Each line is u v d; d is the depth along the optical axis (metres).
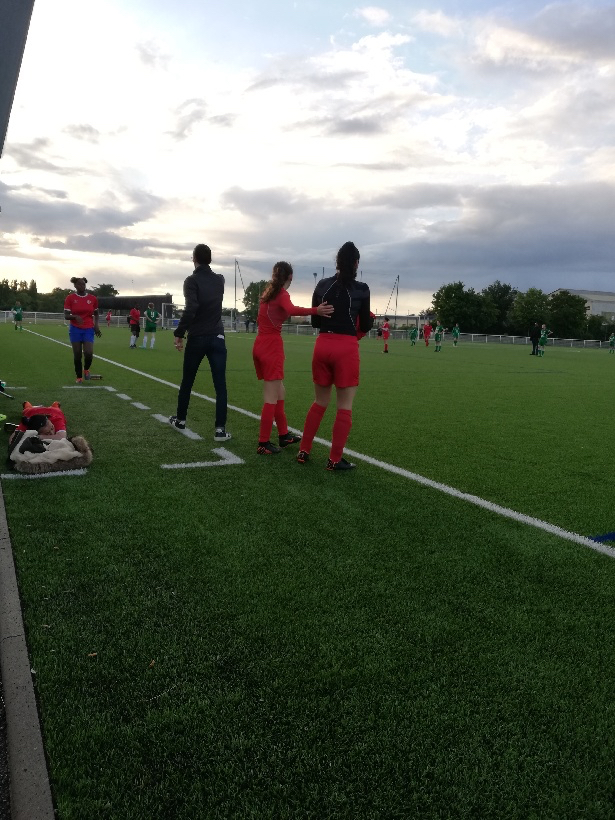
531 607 2.70
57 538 3.31
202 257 6.02
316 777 1.68
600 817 1.58
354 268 4.79
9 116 4.88
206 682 2.08
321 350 4.87
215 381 6.10
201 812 1.55
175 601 2.65
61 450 4.78
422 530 3.64
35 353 17.08
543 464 5.59
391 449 6.08
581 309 79.19
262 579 2.89
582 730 1.90
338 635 2.41
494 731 1.88
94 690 2.02
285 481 4.66
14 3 4.23
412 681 2.12
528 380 15.27
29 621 2.44
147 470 4.85
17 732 1.81
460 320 79.75
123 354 18.28
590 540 3.56
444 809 1.59
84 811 1.54
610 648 2.38
